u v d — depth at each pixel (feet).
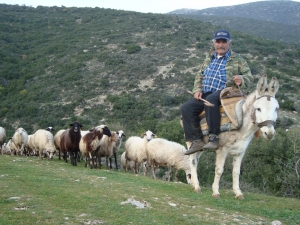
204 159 76.74
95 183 28.53
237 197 25.81
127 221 18.28
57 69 159.94
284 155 58.44
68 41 204.44
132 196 23.77
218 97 23.52
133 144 53.78
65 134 53.57
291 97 119.55
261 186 55.77
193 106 24.72
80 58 168.25
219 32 24.31
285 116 106.01
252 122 22.50
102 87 138.41
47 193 23.13
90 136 49.78
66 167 45.09
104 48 182.80
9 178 27.99
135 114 116.26
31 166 39.22
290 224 20.54
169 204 22.54
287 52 176.55
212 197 25.62
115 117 115.55
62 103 128.06
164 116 113.29
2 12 273.54
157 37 197.16
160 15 263.90
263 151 60.90
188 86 131.34
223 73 24.41
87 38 207.62
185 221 19.04
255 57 164.86
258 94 22.20
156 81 138.21
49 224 17.16
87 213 19.30
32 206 19.95
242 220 20.30
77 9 309.63
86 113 120.67
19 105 128.57
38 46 200.85
